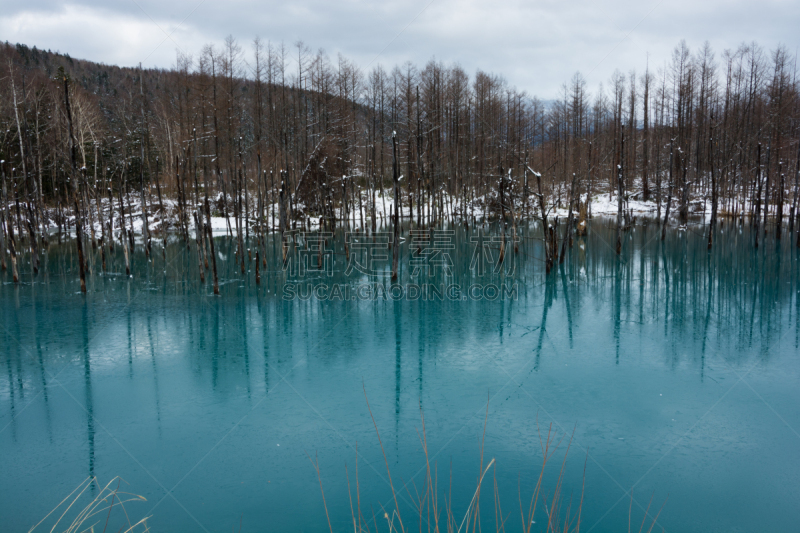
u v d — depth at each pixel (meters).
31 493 8.27
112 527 7.39
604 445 9.50
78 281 25.55
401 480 8.52
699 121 55.53
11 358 14.63
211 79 34.94
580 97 60.62
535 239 36.75
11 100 38.75
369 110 47.28
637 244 36.47
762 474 8.52
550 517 6.98
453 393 11.96
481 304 20.78
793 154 51.81
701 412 10.78
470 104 54.88
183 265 30.08
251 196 48.81
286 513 7.67
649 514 7.53
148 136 46.38
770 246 33.69
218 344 15.80
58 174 41.34
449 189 51.75
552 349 15.02
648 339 15.84
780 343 15.16
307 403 11.51
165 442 9.86
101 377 13.15
